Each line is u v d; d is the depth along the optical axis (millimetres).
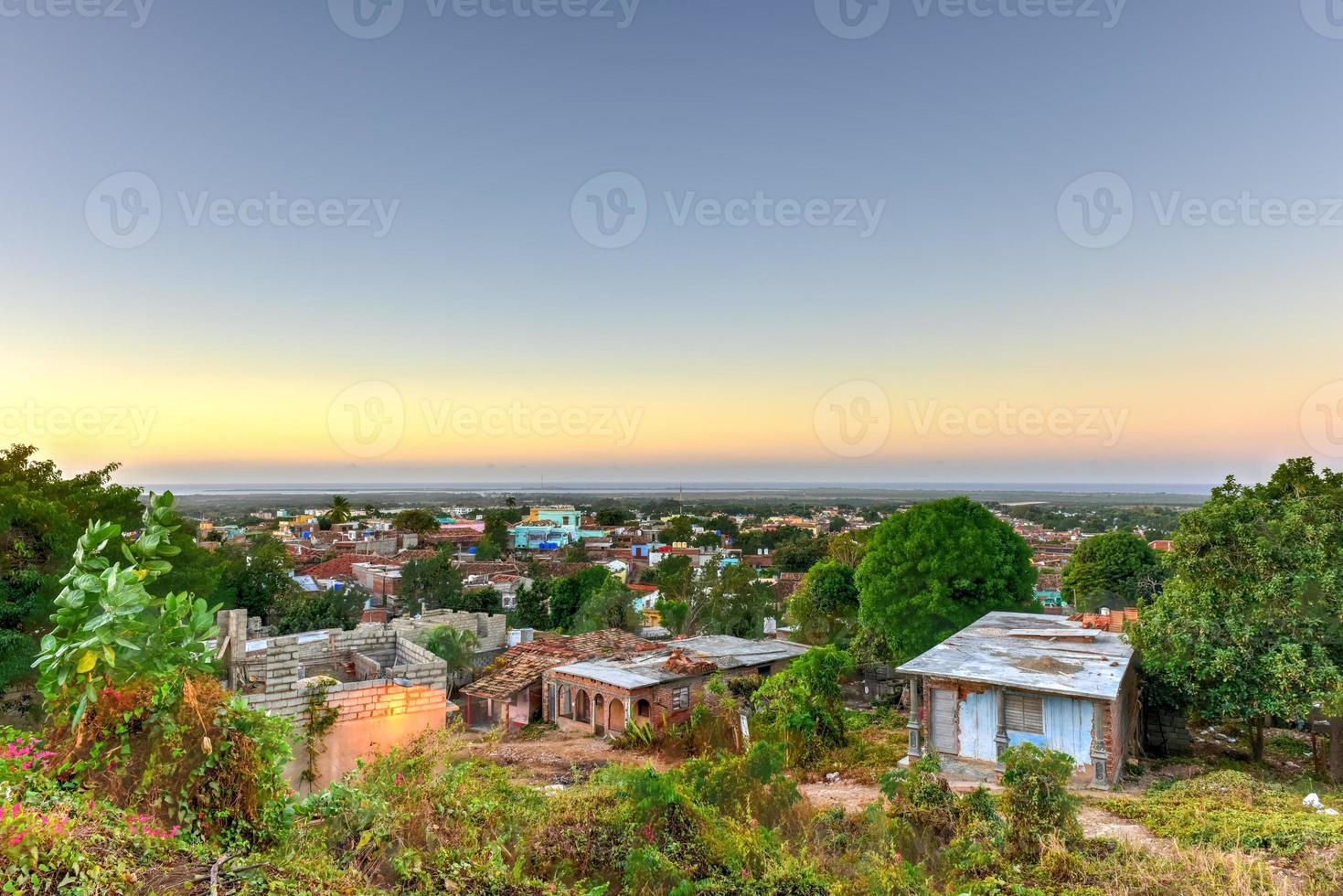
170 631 4570
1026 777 9391
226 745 4465
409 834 5285
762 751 10016
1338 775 15258
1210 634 15398
